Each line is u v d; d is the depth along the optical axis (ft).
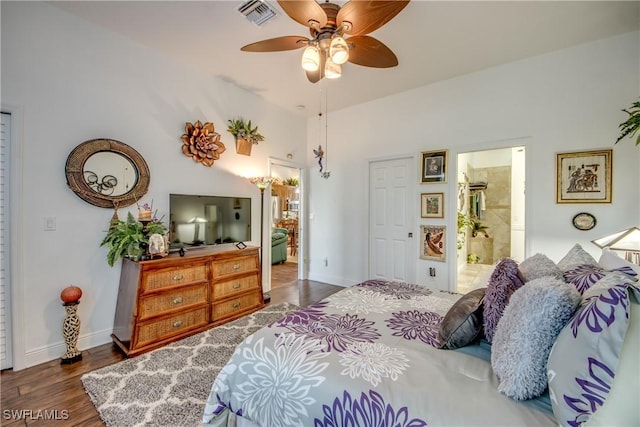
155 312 7.70
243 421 4.15
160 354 7.27
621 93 8.26
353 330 4.58
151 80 9.17
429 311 5.49
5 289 6.72
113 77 8.32
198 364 6.81
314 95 12.73
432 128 11.65
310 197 15.74
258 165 12.89
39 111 7.04
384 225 13.24
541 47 8.93
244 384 3.91
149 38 8.57
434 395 2.97
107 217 8.23
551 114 9.25
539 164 9.44
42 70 7.08
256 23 7.82
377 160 13.23
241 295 9.99
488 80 10.34
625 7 7.05
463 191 17.10
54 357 7.23
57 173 7.33
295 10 5.48
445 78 11.10
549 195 9.28
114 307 8.36
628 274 3.60
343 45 5.65
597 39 8.50
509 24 7.74
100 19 7.71
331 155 14.84
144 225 8.12
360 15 5.50
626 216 8.20
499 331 3.44
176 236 9.55
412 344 4.18
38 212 7.04
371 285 7.27
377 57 7.13
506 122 10.01
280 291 13.32
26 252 6.88
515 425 2.56
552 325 2.87
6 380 6.30
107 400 5.54
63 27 7.40
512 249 18.61
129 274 7.87
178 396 5.65
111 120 8.28
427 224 11.91
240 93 12.01
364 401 3.03
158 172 9.36
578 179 8.83
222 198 11.03
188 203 9.91
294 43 6.62
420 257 12.10
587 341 2.40
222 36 8.45
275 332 4.43
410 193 12.42
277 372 3.70
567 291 2.93
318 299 12.09
